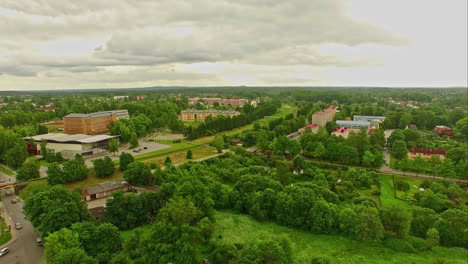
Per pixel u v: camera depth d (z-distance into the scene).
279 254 77.12
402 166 172.12
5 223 109.88
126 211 108.75
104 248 85.56
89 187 135.38
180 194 109.38
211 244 95.38
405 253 94.31
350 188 141.12
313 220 107.12
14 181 154.50
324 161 195.62
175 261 79.25
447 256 92.00
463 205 126.44
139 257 85.88
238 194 125.81
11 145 188.38
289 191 118.75
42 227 90.31
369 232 98.94
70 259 73.25
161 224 84.19
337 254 93.75
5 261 86.94
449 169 156.25
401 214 101.50
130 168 145.00
